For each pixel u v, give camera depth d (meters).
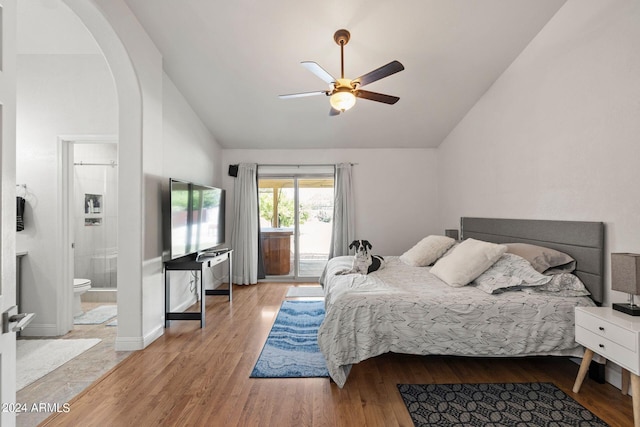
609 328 1.84
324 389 2.16
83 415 1.87
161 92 3.21
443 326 2.24
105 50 2.63
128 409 1.93
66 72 3.24
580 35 2.48
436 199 5.47
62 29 2.87
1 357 1.00
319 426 1.77
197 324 3.43
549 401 2.01
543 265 2.57
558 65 2.71
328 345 2.22
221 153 5.45
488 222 3.77
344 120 4.61
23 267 3.16
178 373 2.37
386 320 2.26
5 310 1.03
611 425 1.77
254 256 5.36
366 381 2.27
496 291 2.47
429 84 3.75
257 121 4.62
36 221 3.18
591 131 2.39
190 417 1.85
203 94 3.96
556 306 2.26
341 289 2.57
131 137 2.81
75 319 3.69
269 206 5.63
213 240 4.45
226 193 5.49
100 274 4.76
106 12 2.39
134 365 2.49
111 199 4.81
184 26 2.92
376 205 5.47
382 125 4.73
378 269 3.50
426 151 5.48
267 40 3.11
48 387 2.18
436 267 3.18
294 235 5.64
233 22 2.90
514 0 2.65
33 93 3.22
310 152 5.49
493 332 2.23
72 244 3.33
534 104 3.02
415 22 2.88
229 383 2.22
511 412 1.90
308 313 3.77
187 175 4.09
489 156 3.81
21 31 2.89
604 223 2.30
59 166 3.21
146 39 2.94
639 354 1.66
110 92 3.24
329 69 3.48
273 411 1.91
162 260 3.22
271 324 3.43
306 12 2.80
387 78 3.65
